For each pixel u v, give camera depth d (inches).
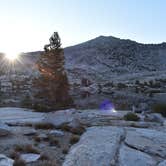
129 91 3088.1
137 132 644.1
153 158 463.8
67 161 479.5
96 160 450.9
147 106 2110.0
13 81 3742.6
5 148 611.5
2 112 1486.2
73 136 730.8
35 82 1990.7
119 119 1173.1
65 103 1870.1
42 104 1860.2
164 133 652.7
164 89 3440.0
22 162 498.6
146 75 6604.3
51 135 763.4
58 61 1904.5
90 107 2169.0
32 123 969.5
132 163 434.3
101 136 603.5
